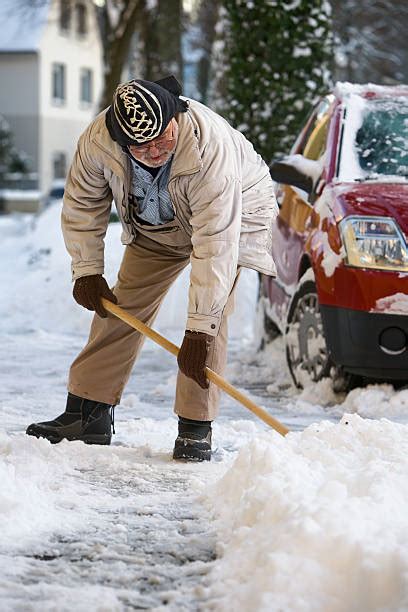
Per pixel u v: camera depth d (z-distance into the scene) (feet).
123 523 17.52
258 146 53.06
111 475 20.63
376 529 14.76
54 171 219.61
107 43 113.70
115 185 20.88
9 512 17.17
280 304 35.35
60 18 212.84
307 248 30.99
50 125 215.10
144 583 14.87
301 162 33.50
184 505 18.60
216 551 15.98
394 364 28.60
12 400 29.71
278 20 52.65
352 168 31.76
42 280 52.80
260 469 17.88
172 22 120.16
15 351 39.78
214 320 20.02
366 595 13.73
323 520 14.82
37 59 209.46
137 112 18.89
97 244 22.00
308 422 27.81
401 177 31.40
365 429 20.42
